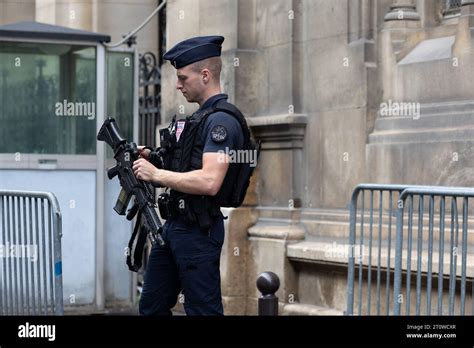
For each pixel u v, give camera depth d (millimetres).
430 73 7594
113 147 5801
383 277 7438
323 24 8555
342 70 8336
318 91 8625
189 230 5512
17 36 9242
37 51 9367
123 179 5723
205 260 5508
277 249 8734
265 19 9125
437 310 6352
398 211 6402
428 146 7480
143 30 12477
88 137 9484
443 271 6484
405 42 7953
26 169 9273
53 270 7062
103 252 9469
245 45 9258
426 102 7645
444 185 7336
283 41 8883
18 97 9344
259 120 9008
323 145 8562
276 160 8984
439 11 7898
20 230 7305
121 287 9609
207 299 5531
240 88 9180
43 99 9398
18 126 9328
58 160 9344
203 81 5594
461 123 7281
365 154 8086
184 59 5582
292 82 8789
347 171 8281
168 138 5629
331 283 8336
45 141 9398
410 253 6406
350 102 8250
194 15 9875
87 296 9414
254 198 9180
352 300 6906
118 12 12516
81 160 9391
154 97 11273
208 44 5605
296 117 8695
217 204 5523
